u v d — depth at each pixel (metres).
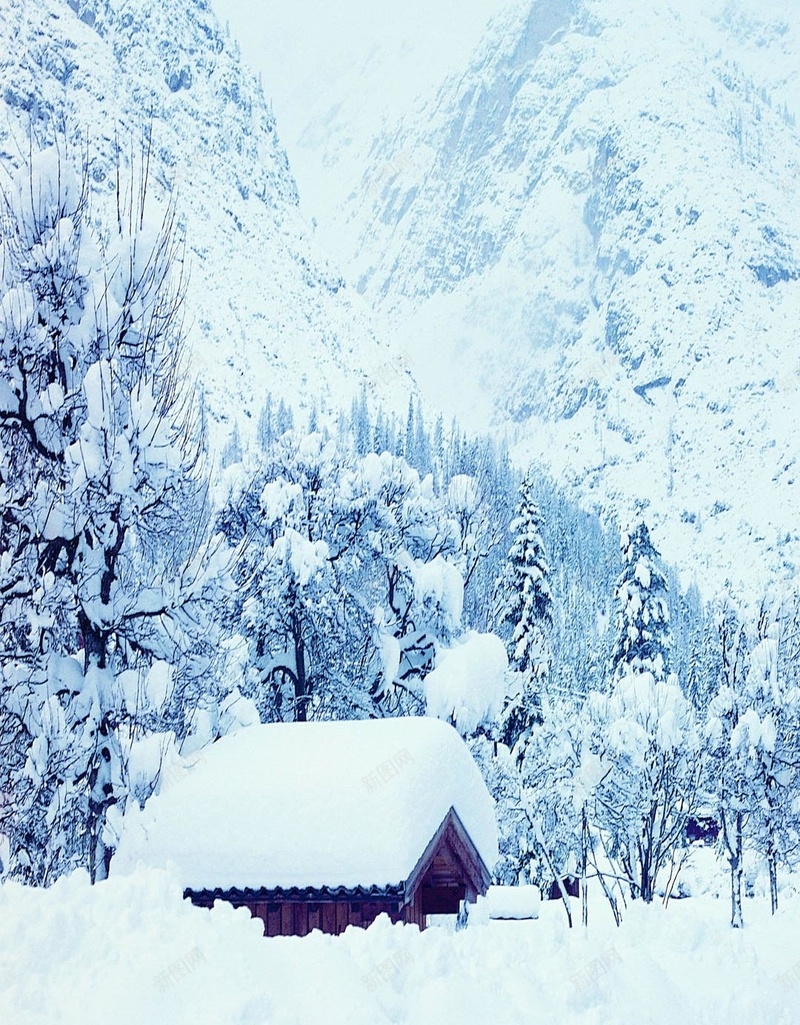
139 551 22.66
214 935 10.14
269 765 20.14
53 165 22.42
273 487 38.12
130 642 22.00
